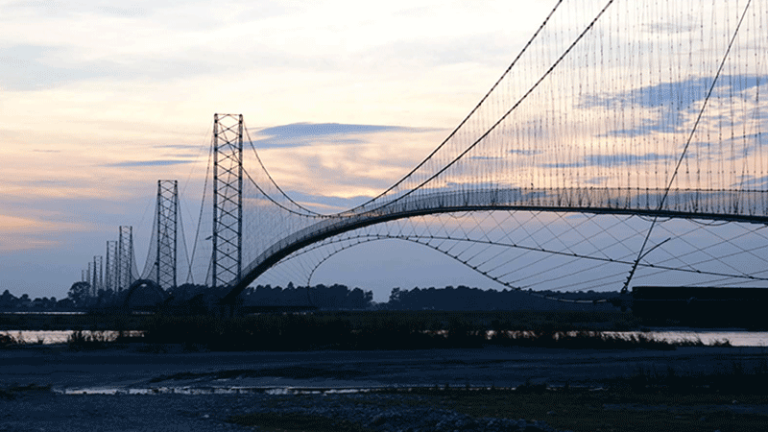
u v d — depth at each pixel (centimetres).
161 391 2820
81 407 2280
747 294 5481
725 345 4628
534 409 2064
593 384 2881
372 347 4200
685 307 5659
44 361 3603
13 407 2283
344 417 1953
